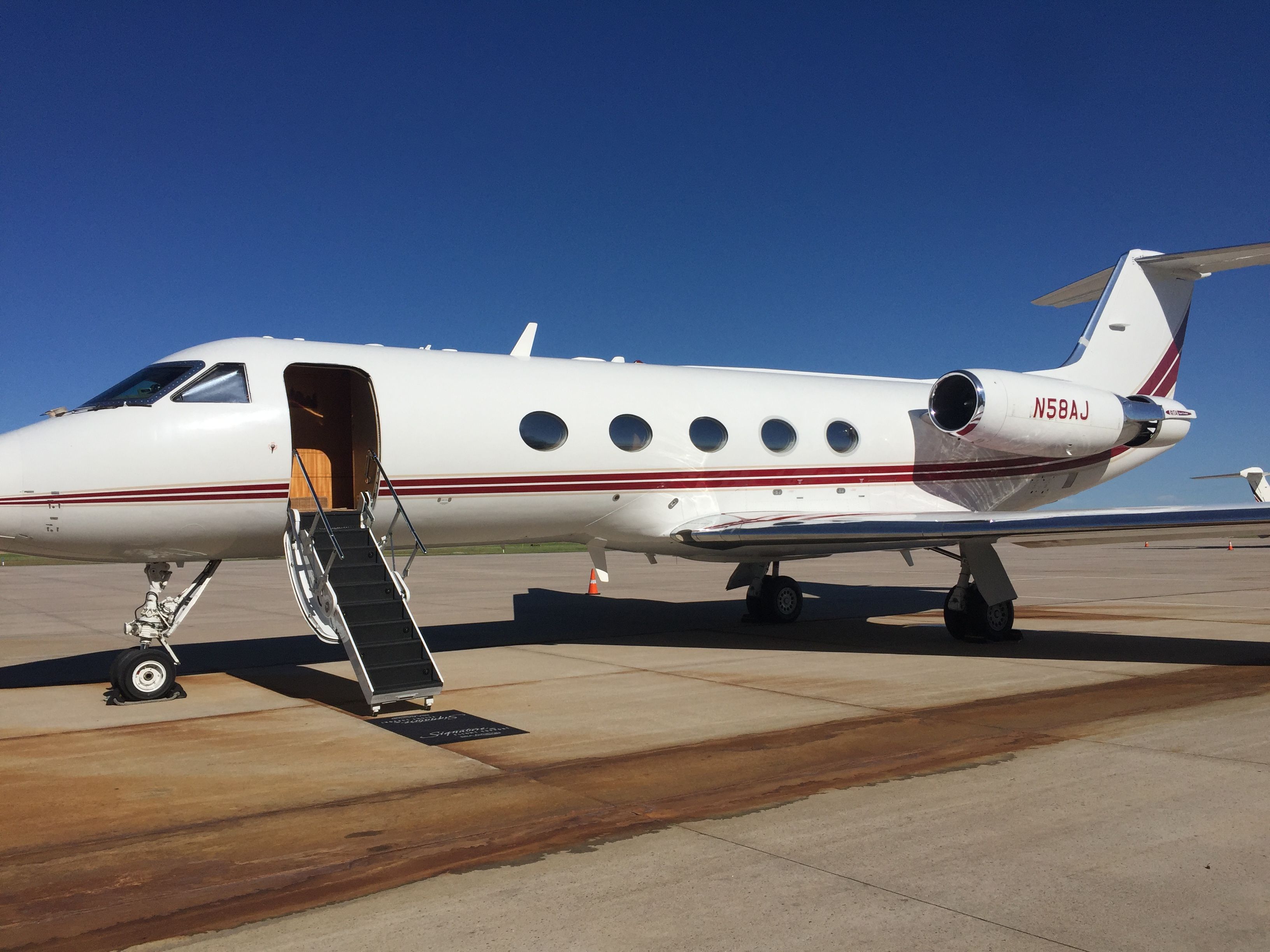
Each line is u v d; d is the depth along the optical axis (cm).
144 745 700
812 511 1275
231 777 609
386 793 571
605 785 581
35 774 623
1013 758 634
